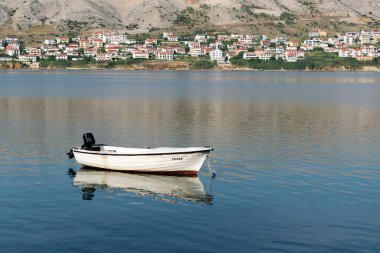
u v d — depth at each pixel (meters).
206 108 108.12
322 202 36.91
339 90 178.50
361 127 78.81
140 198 37.97
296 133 71.56
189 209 35.03
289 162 51.19
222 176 45.06
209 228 31.16
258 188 40.84
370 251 27.88
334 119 89.12
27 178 43.91
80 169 47.88
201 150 44.72
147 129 74.62
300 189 40.59
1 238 29.22
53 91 161.50
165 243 28.69
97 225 31.56
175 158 45.09
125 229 30.88
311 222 32.41
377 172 47.06
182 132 71.69
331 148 59.56
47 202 36.53
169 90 172.12
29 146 59.66
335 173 46.50
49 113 96.00
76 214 33.75
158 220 32.59
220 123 82.00
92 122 82.56
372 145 61.91
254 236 29.86
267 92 164.62
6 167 48.16
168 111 101.00
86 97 137.25
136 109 105.00
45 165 49.34
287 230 30.94
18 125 78.12
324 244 28.77
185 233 30.27
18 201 36.66
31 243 28.52
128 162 46.22
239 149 58.41
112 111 100.50
